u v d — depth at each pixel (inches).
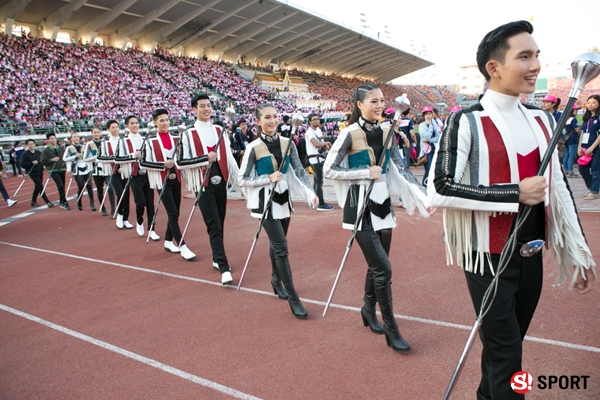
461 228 81.1
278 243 155.8
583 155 283.9
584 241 80.0
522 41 71.7
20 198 536.1
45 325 159.9
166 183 234.1
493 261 78.2
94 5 1095.0
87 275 215.6
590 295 149.3
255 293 179.2
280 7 1364.4
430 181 79.1
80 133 890.7
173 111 1138.7
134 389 116.1
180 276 205.9
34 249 275.0
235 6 1296.8
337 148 130.2
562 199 80.1
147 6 1178.0
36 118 863.7
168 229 245.8
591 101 280.1
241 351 132.0
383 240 133.3
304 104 1578.5
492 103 76.9
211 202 196.2
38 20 1114.7
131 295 185.0
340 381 113.1
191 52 1553.9
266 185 160.1
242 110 1316.4
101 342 143.9
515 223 74.7
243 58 1727.4
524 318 83.7
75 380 122.4
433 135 354.6
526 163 75.1
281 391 110.7
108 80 1082.7
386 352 125.5
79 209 422.9
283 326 146.8
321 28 1657.2
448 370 114.3
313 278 190.2
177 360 129.3
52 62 1005.2
